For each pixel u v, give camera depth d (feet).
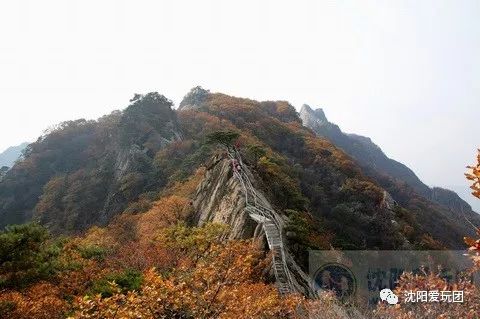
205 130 282.15
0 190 276.82
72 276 58.13
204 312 28.84
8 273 44.37
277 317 37.65
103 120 354.74
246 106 356.18
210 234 72.33
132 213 169.68
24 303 44.37
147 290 27.78
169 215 119.24
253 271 59.16
